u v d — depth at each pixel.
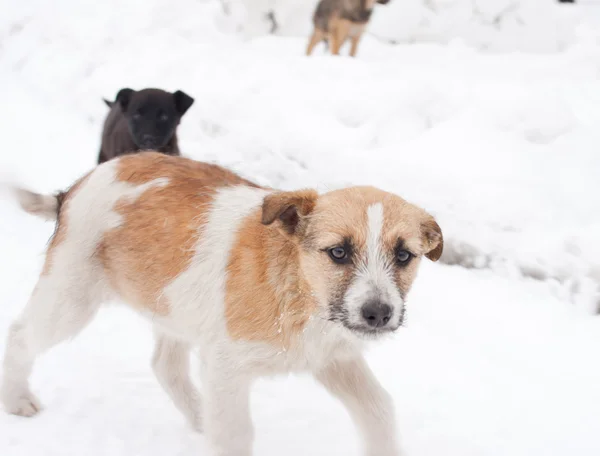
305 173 2.15
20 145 2.52
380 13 3.51
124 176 1.29
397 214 1.14
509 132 2.16
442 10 3.46
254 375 1.19
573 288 1.68
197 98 2.63
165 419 1.34
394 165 2.09
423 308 1.64
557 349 1.53
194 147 2.40
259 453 1.28
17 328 1.31
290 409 1.38
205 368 1.20
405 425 1.35
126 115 2.20
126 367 1.45
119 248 1.26
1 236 1.90
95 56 3.16
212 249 1.21
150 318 1.27
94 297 1.29
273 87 2.59
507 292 1.69
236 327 1.18
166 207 1.25
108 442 1.28
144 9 3.35
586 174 1.97
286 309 1.17
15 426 1.30
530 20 3.39
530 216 1.86
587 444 1.32
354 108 2.36
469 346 1.54
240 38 3.58
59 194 1.36
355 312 1.11
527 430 1.34
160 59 3.00
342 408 1.38
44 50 3.25
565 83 2.53
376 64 2.73
